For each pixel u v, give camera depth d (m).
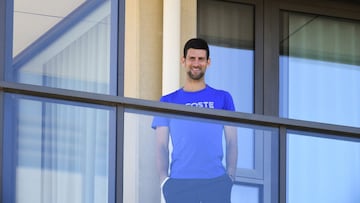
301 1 22.20
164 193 17.70
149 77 20.97
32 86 17.38
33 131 17.31
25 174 17.17
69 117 17.48
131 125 17.70
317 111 21.98
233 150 18.05
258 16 21.89
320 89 22.06
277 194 18.14
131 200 17.55
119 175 17.53
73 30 19.44
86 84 19.42
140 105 17.77
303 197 18.31
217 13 21.67
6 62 18.31
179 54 21.06
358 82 22.28
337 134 18.62
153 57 21.08
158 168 17.73
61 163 17.36
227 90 21.52
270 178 18.16
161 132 17.81
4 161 17.12
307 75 22.05
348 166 18.58
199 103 19.20
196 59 19.27
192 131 17.92
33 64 18.72
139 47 21.03
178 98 19.25
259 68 21.73
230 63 21.61
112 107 17.67
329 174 18.50
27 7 18.89
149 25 21.19
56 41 19.17
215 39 21.58
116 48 19.75
